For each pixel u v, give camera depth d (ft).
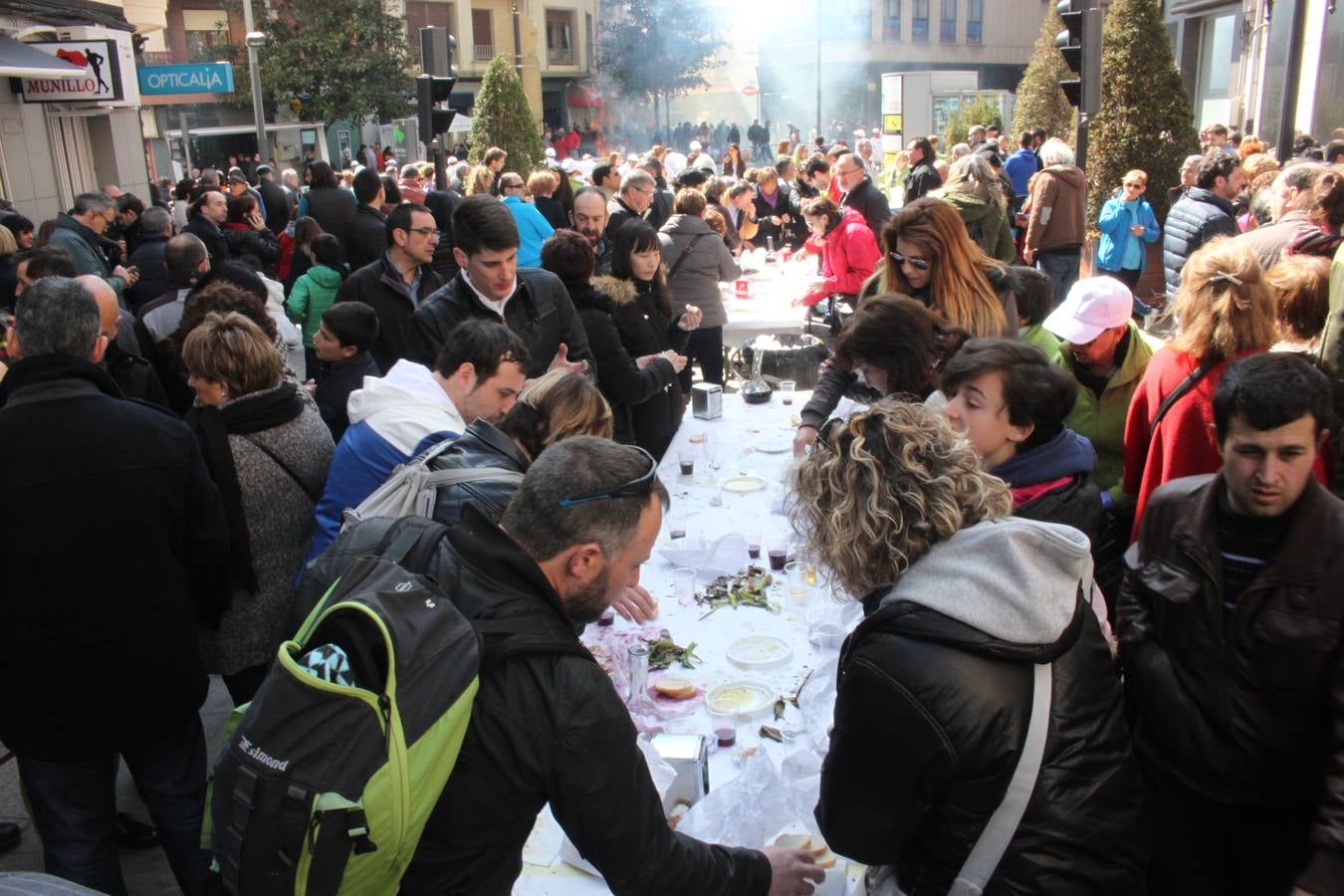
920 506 4.86
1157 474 8.41
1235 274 7.86
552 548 4.69
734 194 32.68
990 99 78.38
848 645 5.05
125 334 13.67
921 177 33.22
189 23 86.53
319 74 81.61
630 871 4.66
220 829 4.29
